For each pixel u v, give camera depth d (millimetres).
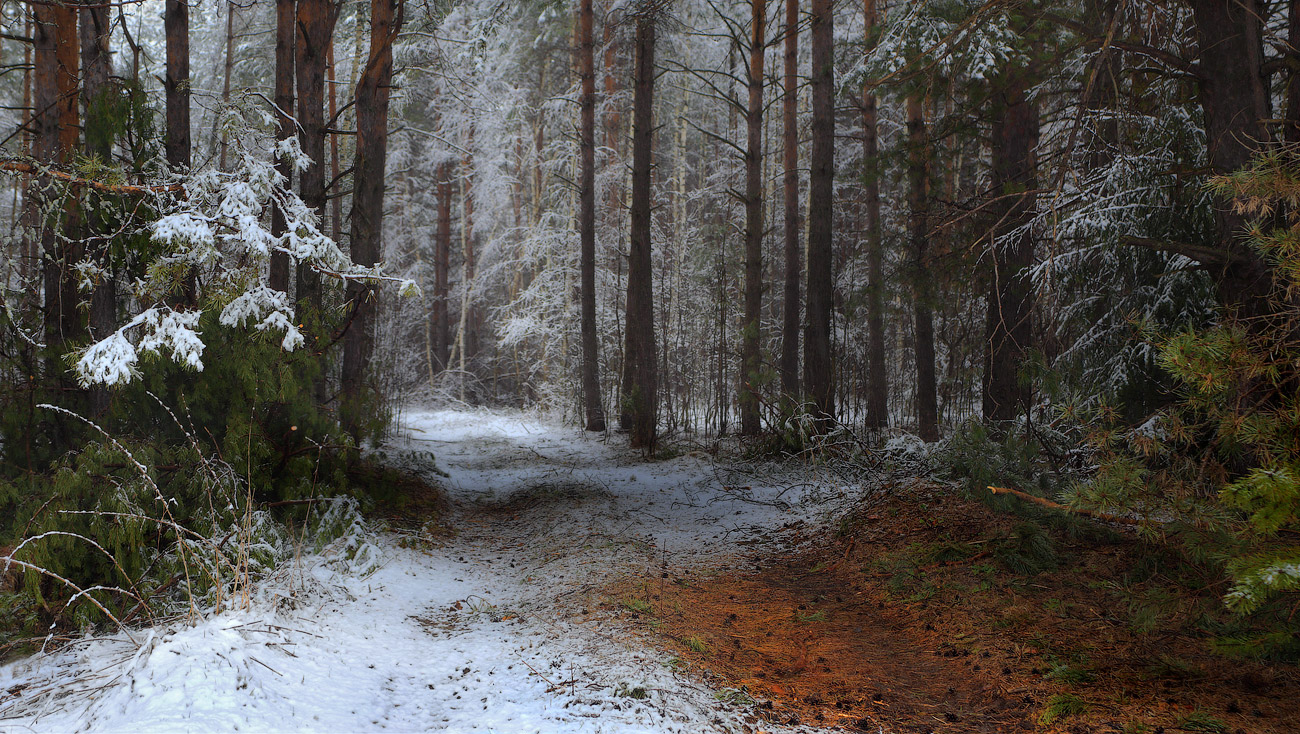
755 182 15000
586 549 7059
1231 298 5453
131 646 4316
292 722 3316
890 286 11398
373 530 7160
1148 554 4781
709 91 24484
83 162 5312
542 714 3457
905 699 3836
